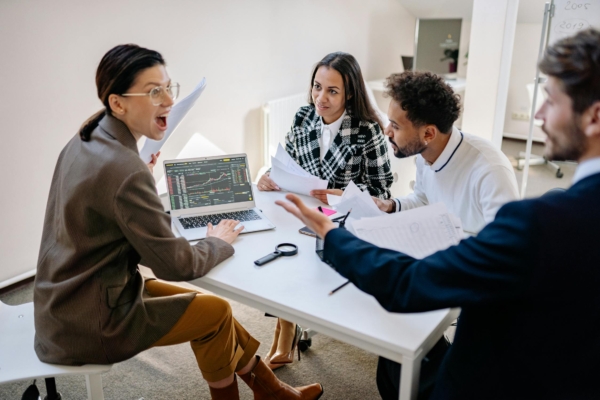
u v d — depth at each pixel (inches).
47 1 102.8
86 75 113.0
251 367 69.8
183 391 81.5
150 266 57.9
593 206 34.9
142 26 120.5
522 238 35.5
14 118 103.0
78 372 57.1
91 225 55.9
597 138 35.1
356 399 79.7
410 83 63.4
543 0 188.1
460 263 38.9
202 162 77.8
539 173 188.2
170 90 60.5
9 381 55.7
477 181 66.9
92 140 57.8
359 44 189.5
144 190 55.6
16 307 68.6
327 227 48.6
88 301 56.5
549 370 39.0
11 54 99.9
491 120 147.8
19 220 108.4
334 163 91.0
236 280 59.8
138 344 58.6
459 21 192.2
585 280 35.6
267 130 155.7
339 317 53.0
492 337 40.9
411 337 50.1
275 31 154.9
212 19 135.8
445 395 45.1
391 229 56.8
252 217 75.6
